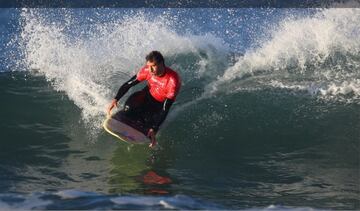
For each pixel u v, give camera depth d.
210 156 29.92
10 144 30.88
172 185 26.78
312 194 25.80
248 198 25.44
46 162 28.98
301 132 32.00
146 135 30.27
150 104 31.14
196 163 29.19
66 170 28.16
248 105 34.75
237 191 26.22
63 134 32.06
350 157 29.36
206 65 40.28
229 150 30.50
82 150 30.39
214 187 26.66
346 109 33.91
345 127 32.25
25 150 30.27
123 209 16.78
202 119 33.38
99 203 17.22
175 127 32.50
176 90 30.11
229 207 24.27
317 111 33.84
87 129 32.66
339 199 25.25
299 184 26.84
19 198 17.30
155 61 29.62
